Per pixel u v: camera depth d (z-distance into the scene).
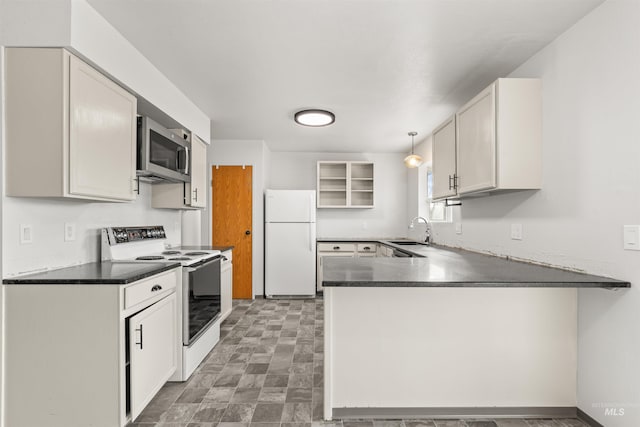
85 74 1.77
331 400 1.92
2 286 1.65
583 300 1.88
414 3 1.75
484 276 1.75
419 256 2.81
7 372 1.66
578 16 1.85
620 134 1.64
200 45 2.18
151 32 2.02
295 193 4.86
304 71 2.56
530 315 1.93
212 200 4.80
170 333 2.26
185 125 3.06
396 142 4.90
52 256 1.92
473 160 2.49
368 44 2.17
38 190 1.64
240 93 3.00
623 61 1.62
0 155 1.62
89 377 1.66
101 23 1.85
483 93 2.33
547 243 2.13
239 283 4.82
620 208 1.64
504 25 1.94
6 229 1.65
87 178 1.79
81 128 1.74
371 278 1.69
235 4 1.76
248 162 4.80
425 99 3.14
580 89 1.88
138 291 1.82
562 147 2.01
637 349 1.56
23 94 1.64
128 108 2.15
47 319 1.65
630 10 1.58
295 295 4.84
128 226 2.73
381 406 1.93
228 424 1.87
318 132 4.36
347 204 5.36
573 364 1.93
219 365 2.63
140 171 2.34
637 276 1.56
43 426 1.66
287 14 1.85
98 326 1.66
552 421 1.90
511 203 2.52
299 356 2.80
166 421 1.89
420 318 1.93
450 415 1.94
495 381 1.94
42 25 1.63
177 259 2.55
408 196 5.52
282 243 4.84
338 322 1.92
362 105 3.32
